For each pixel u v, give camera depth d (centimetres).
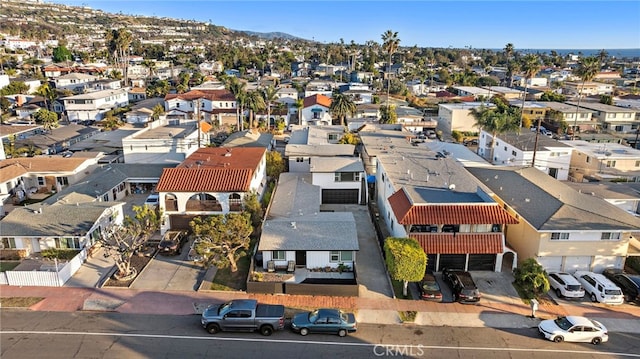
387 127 7594
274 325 2605
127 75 15875
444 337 2600
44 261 3466
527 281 2909
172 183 4003
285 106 11169
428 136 8731
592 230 3108
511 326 2714
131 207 4759
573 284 3002
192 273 3344
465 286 2945
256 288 3052
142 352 2438
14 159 5453
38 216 3753
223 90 11444
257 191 4647
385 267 3456
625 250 3247
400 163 4700
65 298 2994
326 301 2973
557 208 3388
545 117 9319
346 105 8831
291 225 3525
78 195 4372
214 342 2538
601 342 2550
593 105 9725
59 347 2473
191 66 18700
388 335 2616
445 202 3391
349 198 4916
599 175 5669
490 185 4316
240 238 3209
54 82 12800
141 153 5688
